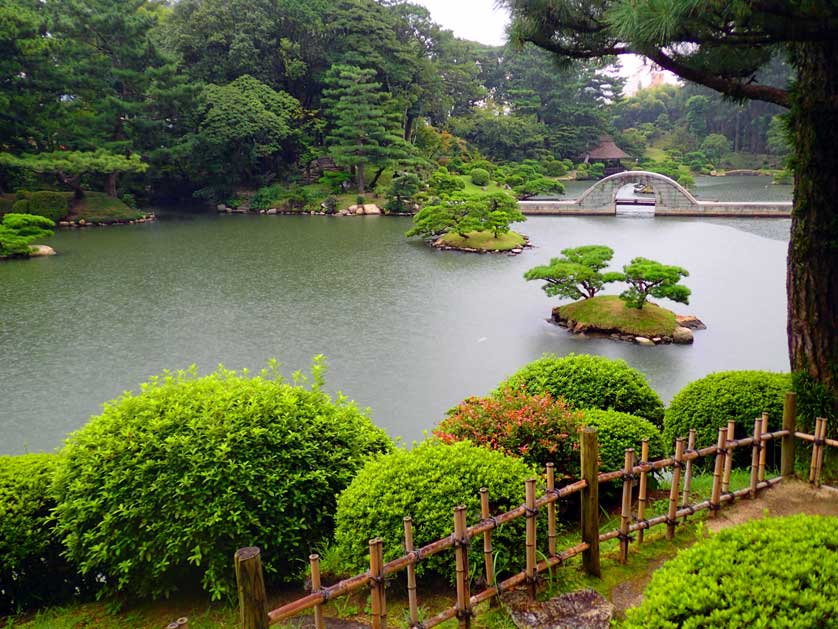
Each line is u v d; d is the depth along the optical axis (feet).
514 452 15.03
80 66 124.67
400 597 11.51
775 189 184.24
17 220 88.02
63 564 13.73
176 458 12.09
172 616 12.26
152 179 155.63
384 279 74.49
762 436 14.46
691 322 53.26
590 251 58.44
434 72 186.19
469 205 99.30
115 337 50.67
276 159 164.35
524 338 50.52
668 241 100.78
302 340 49.85
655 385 39.60
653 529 13.64
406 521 9.02
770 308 59.16
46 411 35.94
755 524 8.46
